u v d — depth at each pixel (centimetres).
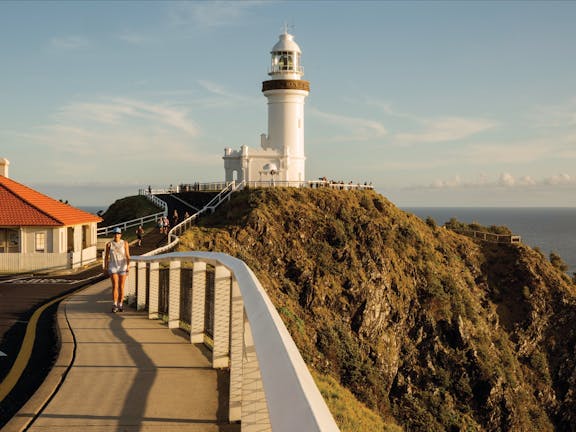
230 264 721
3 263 3303
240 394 692
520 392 5544
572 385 6153
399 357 5338
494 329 6325
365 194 6725
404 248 6147
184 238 4762
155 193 7431
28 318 1470
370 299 5391
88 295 1967
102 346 1093
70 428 664
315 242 5688
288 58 8000
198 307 1114
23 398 786
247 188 6366
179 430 662
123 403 754
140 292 1580
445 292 5894
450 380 5238
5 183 3878
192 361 974
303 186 6675
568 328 6575
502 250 7250
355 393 4028
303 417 207
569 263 17112
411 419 4628
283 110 7950
